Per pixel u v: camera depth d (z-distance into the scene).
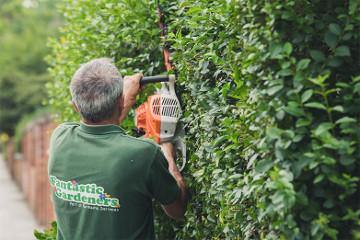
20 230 16.62
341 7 2.71
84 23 5.15
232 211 3.26
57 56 6.12
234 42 3.14
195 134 3.90
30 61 32.41
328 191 2.63
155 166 3.52
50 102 6.30
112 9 4.48
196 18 3.52
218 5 3.34
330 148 2.57
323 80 2.53
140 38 4.49
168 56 4.21
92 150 3.57
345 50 2.62
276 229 2.76
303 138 2.62
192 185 3.90
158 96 4.00
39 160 17.28
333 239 2.59
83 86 3.57
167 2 4.31
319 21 2.70
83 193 3.55
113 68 3.64
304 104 2.58
